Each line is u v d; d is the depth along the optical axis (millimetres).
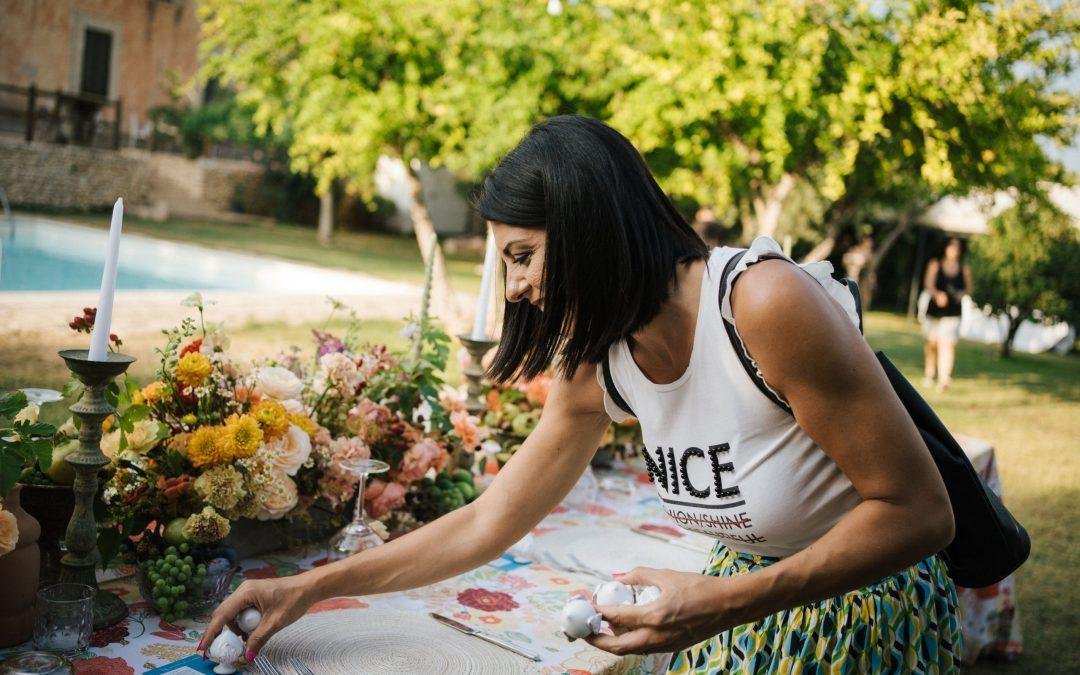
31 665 1158
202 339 1731
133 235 15281
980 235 14219
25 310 6828
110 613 1414
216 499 1529
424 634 1470
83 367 1332
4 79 20812
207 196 21578
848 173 7758
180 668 1291
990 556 1352
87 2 21734
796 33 7355
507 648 1458
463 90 7867
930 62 7242
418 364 2162
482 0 7945
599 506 2338
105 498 1528
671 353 1225
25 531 1316
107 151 18953
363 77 8367
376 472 1669
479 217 1243
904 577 1279
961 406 9312
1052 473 6824
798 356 1067
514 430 2457
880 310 19453
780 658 1268
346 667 1318
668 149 8297
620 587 1138
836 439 1083
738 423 1190
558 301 1189
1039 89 7930
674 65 7379
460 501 2027
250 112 20719
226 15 9445
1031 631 3734
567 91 8055
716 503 1268
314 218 23250
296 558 1776
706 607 1079
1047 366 13719
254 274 13961
